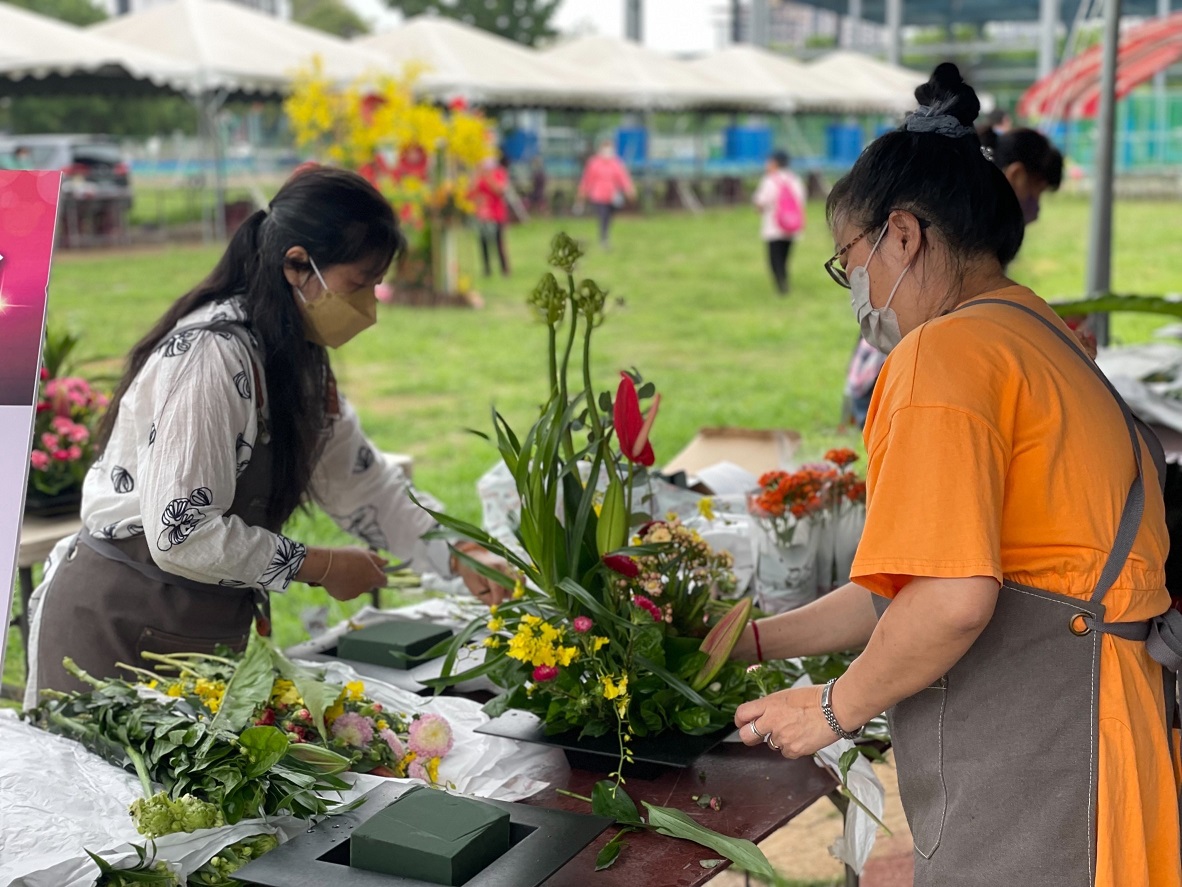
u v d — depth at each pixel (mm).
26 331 1378
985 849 1396
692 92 20312
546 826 1387
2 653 1333
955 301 1458
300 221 1844
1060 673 1366
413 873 1283
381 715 1708
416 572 2355
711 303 12664
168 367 1838
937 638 1308
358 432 2324
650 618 1658
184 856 1343
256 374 1875
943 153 1422
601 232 17766
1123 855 1364
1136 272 13883
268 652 1641
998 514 1323
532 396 8180
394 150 11805
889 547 1315
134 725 1523
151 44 13586
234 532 1844
